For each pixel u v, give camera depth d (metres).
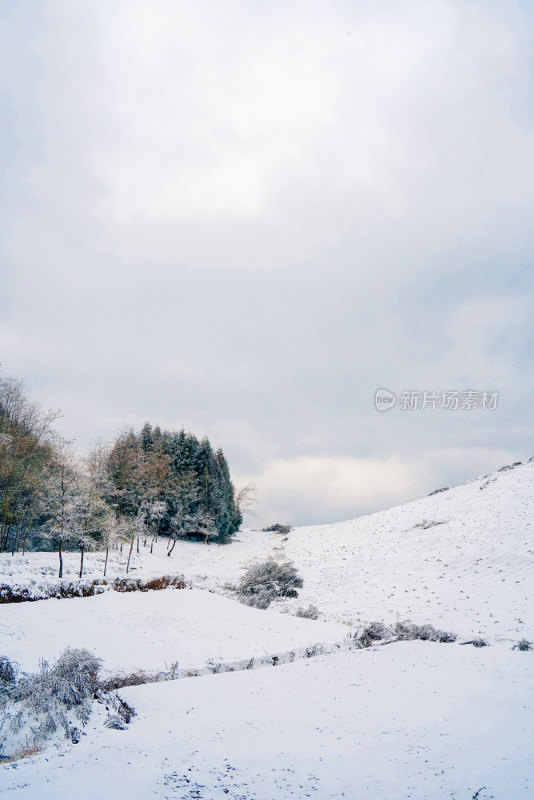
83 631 18.69
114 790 6.15
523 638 19.72
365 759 7.47
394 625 22.95
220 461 76.19
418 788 6.45
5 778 6.46
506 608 26.22
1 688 10.88
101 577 28.48
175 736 8.59
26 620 19.05
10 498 34.16
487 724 8.87
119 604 23.62
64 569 30.50
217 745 8.12
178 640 19.05
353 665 13.58
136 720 9.96
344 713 9.73
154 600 25.67
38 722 9.84
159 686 12.10
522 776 6.70
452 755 7.52
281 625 23.08
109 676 13.52
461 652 14.92
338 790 6.45
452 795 6.23
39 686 10.75
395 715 9.52
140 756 7.54
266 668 13.86
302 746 8.07
